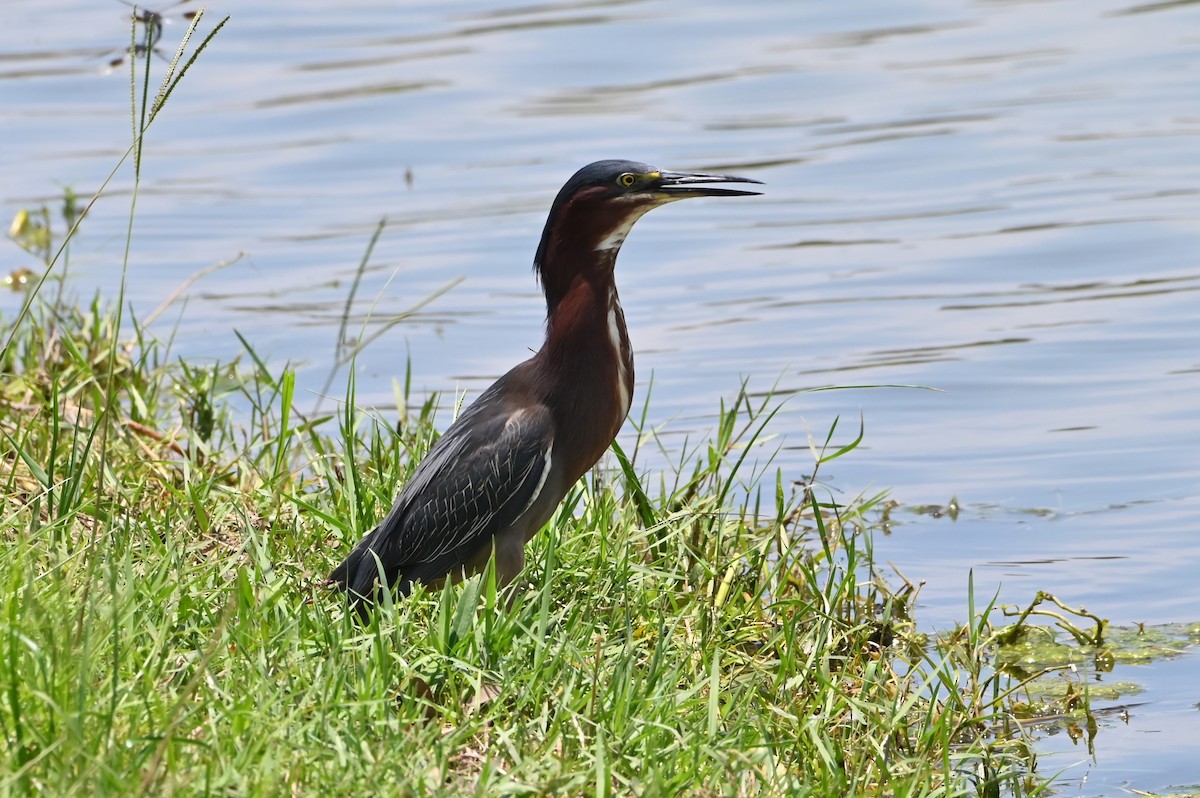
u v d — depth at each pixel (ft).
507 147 84.23
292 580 28.81
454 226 72.54
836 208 73.72
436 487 31.94
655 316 61.26
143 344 49.73
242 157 84.23
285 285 65.05
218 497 35.04
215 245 70.69
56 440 32.24
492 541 31.22
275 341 58.54
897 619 36.81
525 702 24.45
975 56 99.76
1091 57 97.81
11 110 93.81
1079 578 39.99
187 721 21.47
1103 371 54.03
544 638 26.48
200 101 95.30
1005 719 31.30
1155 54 97.14
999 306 60.54
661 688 25.98
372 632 25.99
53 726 20.08
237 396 52.16
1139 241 66.23
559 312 32.58
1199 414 50.08
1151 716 32.76
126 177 80.69
